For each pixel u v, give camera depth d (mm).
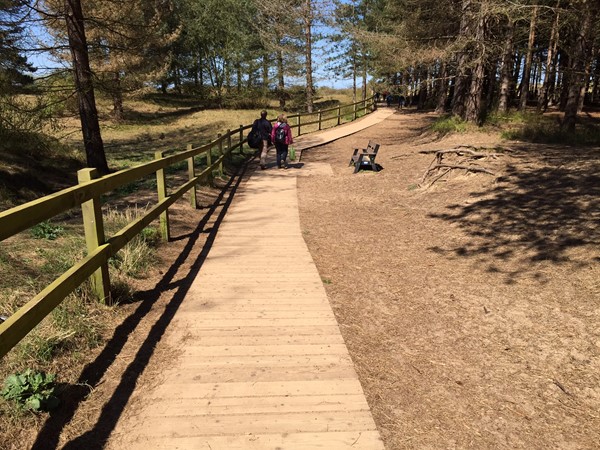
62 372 2918
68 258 4348
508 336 3721
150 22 15227
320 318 4023
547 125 15430
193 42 39219
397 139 19828
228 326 3824
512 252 5387
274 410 2752
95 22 11266
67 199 3088
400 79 43906
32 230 5273
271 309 4176
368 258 5828
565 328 3725
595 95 36219
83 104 10914
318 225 7465
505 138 13414
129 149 21766
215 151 15594
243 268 5254
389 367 3316
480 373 3246
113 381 2951
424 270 5309
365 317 4133
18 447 2279
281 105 39156
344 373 3182
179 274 5000
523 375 3211
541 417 2783
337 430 2596
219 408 2750
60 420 2527
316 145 18859
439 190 8930
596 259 4660
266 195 9703
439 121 18750
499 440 2582
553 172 7961
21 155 10570
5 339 2188
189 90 45156
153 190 9086
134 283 4574
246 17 35531
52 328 3191
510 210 6738
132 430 2521
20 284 3662
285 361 3311
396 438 2566
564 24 14078
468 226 6582
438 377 3197
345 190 10266
